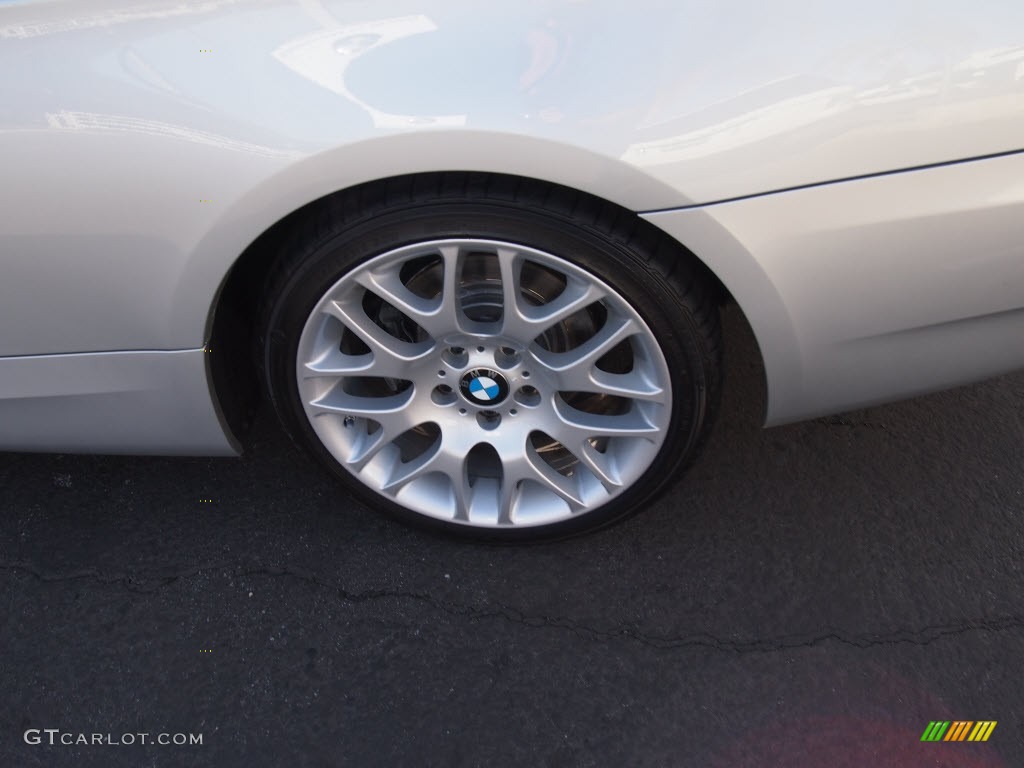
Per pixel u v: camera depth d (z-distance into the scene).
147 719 1.86
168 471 2.41
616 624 2.03
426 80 1.51
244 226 1.63
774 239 1.59
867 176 1.53
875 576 2.12
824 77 1.48
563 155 1.52
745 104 1.49
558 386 1.89
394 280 1.77
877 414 2.53
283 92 1.53
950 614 2.03
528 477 2.00
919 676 1.91
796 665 1.94
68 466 2.43
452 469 2.02
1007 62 1.47
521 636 2.01
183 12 1.52
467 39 1.50
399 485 2.06
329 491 2.34
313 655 1.97
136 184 1.60
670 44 1.48
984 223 1.58
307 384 1.91
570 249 1.66
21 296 1.75
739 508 2.28
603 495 2.02
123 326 1.80
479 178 1.63
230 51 1.52
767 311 1.68
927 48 1.47
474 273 1.87
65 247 1.68
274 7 1.51
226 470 2.40
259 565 2.16
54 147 1.57
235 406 2.06
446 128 1.51
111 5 1.52
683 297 1.71
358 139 1.53
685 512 2.27
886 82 1.48
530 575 2.13
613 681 1.92
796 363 1.78
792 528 2.23
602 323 1.94
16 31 1.53
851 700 1.87
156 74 1.53
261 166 1.56
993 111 1.49
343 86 1.52
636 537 2.21
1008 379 2.63
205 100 1.54
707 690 1.90
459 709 1.87
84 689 1.92
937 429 2.48
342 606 2.07
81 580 2.14
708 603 2.07
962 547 2.17
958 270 1.64
